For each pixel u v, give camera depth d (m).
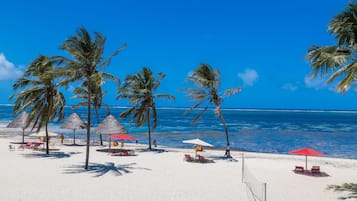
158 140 44.31
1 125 63.78
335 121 101.56
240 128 67.06
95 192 14.54
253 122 92.38
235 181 17.62
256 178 18.69
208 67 28.14
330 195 14.97
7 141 36.81
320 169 22.25
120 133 30.06
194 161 24.48
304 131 60.16
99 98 35.69
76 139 43.84
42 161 22.92
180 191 15.14
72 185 15.73
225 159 26.22
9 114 115.12
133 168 20.97
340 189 16.16
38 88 24.64
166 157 26.62
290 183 17.52
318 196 14.76
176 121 91.00
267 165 23.52
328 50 14.38
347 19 13.52
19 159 23.66
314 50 14.84
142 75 33.53
